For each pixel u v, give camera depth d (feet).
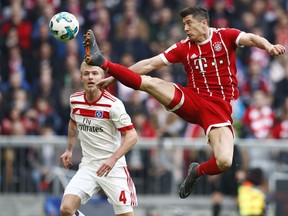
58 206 149.07
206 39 102.89
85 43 98.17
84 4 191.62
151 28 189.78
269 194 152.25
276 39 192.24
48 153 153.48
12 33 184.34
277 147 153.79
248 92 180.55
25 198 153.07
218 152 100.99
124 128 108.47
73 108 110.52
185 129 165.07
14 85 172.86
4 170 153.38
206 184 154.92
